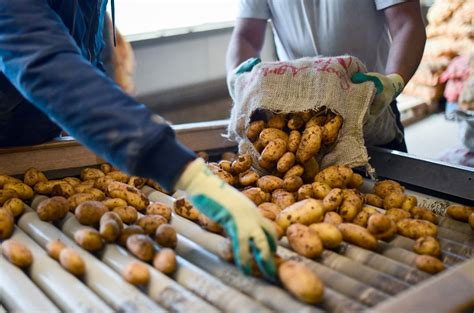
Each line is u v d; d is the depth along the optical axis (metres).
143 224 1.00
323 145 1.31
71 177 1.39
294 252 0.92
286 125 1.36
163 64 3.01
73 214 1.11
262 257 0.78
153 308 0.74
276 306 0.76
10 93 1.26
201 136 1.56
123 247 0.96
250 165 1.30
